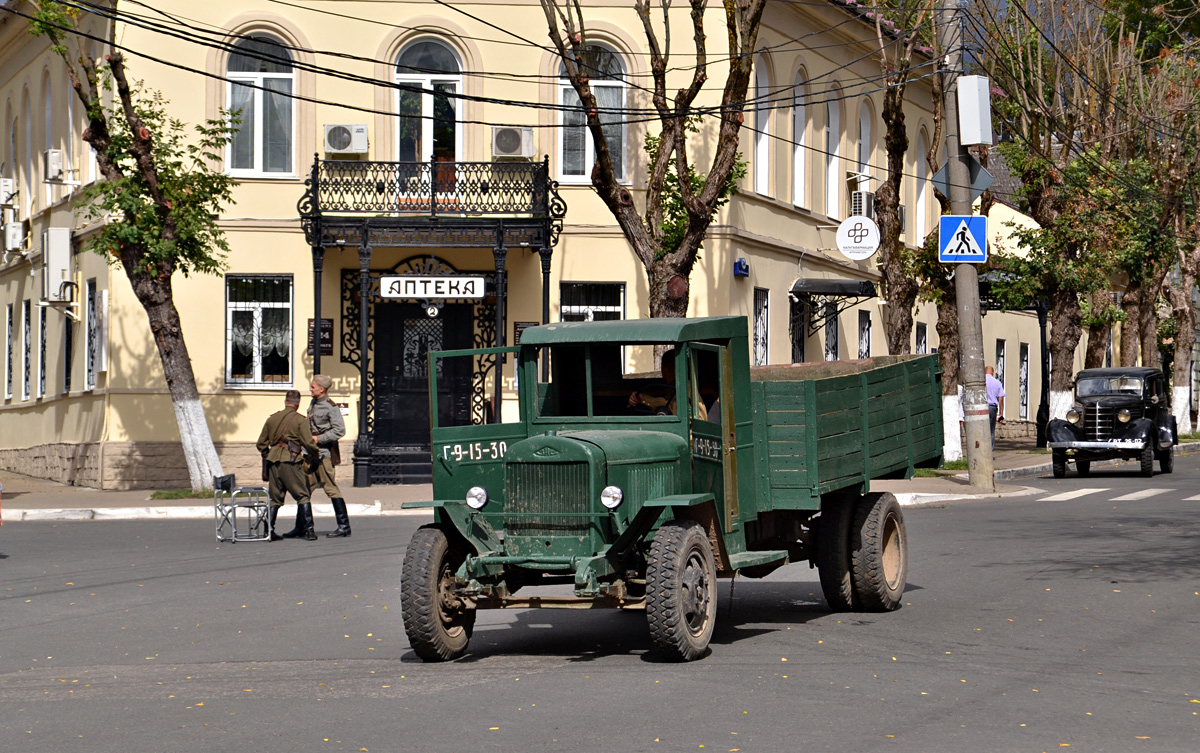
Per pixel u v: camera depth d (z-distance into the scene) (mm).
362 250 25656
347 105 25469
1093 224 33219
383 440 27125
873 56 34938
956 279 24766
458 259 27422
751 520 10820
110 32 26484
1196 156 38688
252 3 26938
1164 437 29469
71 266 28969
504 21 27594
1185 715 7645
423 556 9555
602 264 27547
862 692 8336
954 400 30453
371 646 10375
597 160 23016
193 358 26641
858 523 11594
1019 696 8164
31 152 32594
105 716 7980
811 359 32312
